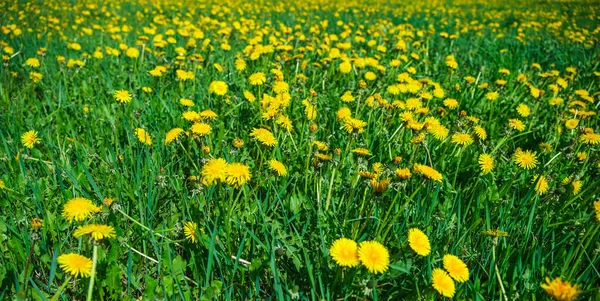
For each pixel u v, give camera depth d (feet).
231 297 5.82
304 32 28.32
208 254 6.28
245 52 17.03
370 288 5.26
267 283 6.27
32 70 14.62
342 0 55.67
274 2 48.29
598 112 13.44
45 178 8.09
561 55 22.41
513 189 9.03
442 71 18.57
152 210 7.22
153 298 5.49
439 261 6.52
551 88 14.51
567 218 7.82
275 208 7.54
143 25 29.84
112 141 9.82
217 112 11.42
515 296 6.10
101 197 7.14
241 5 43.47
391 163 7.27
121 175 8.00
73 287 6.11
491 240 6.86
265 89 13.51
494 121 12.85
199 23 27.07
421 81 13.07
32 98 12.59
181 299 5.58
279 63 15.19
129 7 38.81
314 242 6.98
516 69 19.25
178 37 22.35
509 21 40.06
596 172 9.53
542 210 7.63
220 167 6.36
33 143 8.22
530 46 25.18
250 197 7.58
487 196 7.96
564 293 4.56
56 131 9.77
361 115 11.72
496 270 5.90
